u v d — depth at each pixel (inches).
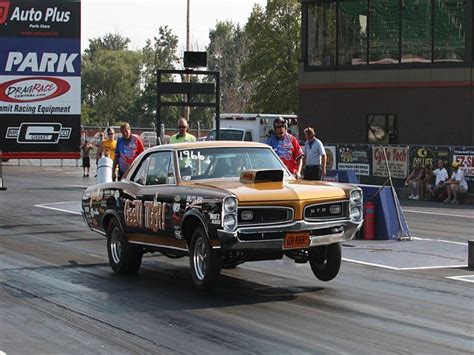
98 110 4554.6
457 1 1368.1
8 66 1120.2
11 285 473.4
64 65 1137.4
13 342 344.2
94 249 622.5
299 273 506.6
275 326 366.3
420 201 1152.8
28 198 1058.1
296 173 637.3
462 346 331.0
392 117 1441.9
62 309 408.2
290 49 2474.2
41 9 1120.8
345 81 1485.0
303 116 1536.7
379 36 1446.9
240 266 532.7
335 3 1491.1
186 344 336.5
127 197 495.5
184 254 462.9
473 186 1125.1
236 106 3855.8
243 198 412.5
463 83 1369.3
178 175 464.1
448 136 1386.6
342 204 436.5
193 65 827.4
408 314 390.6
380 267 533.0
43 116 1141.1
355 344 334.0
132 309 405.7
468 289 456.4
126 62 4803.2
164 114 3693.4
